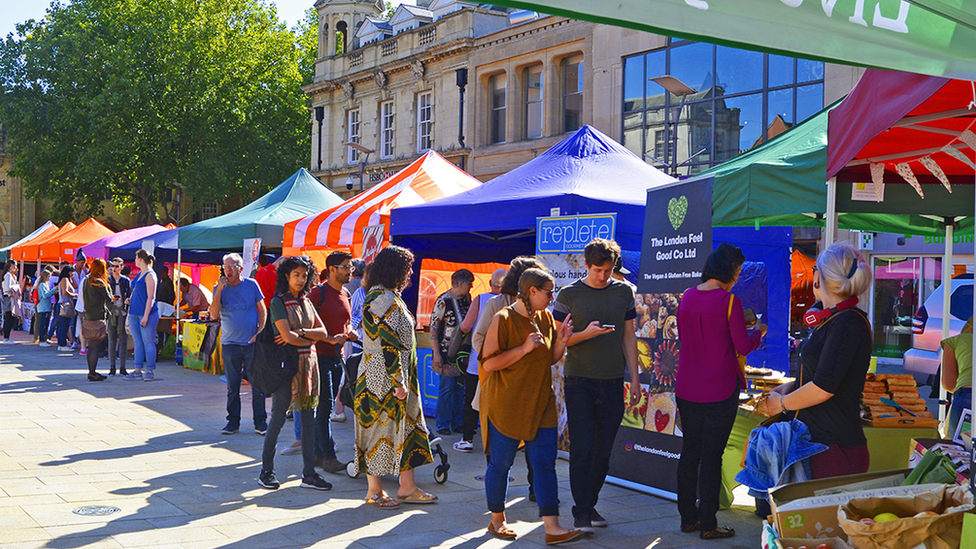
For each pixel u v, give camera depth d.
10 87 44.38
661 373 6.46
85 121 41.44
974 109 4.61
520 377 5.04
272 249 16.81
